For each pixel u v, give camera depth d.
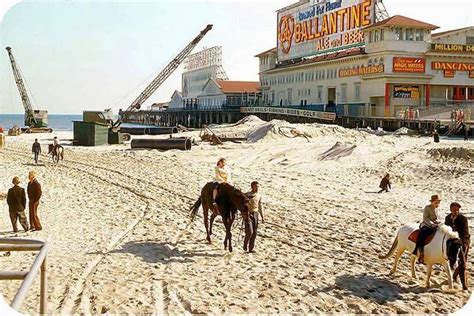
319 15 78.56
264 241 15.95
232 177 32.56
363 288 11.65
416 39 62.19
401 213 21.81
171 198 24.00
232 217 14.51
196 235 16.48
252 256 14.11
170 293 10.73
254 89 109.06
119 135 64.62
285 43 90.00
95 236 16.09
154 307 9.83
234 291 11.07
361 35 67.62
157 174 33.56
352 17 69.69
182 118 118.62
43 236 15.98
